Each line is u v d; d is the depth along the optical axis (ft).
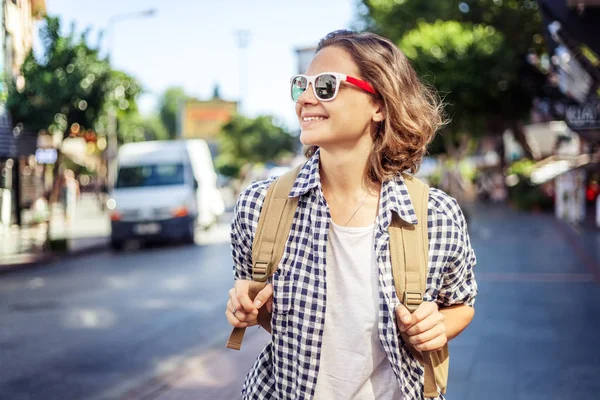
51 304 32.19
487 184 128.26
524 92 99.50
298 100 5.56
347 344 5.44
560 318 26.20
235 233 5.79
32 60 51.70
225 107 236.84
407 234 5.35
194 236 59.41
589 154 76.18
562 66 63.21
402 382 5.31
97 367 20.75
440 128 6.32
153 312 29.45
